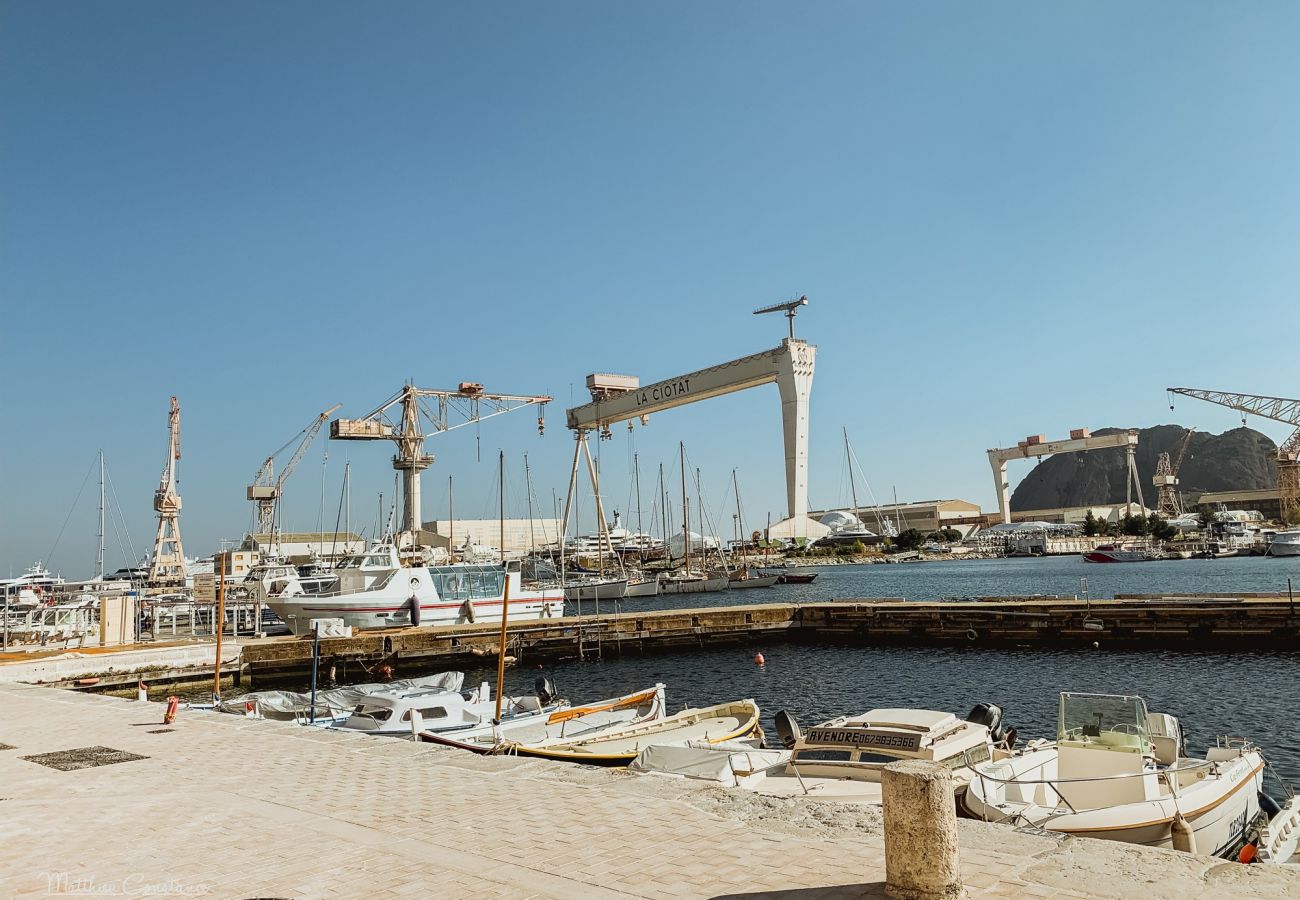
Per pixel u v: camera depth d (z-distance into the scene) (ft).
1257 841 43.42
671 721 71.82
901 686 120.37
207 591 228.22
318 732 49.26
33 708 63.26
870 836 25.81
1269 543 517.55
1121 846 24.09
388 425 289.33
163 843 27.48
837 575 484.74
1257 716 92.02
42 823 30.19
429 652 149.38
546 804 31.19
